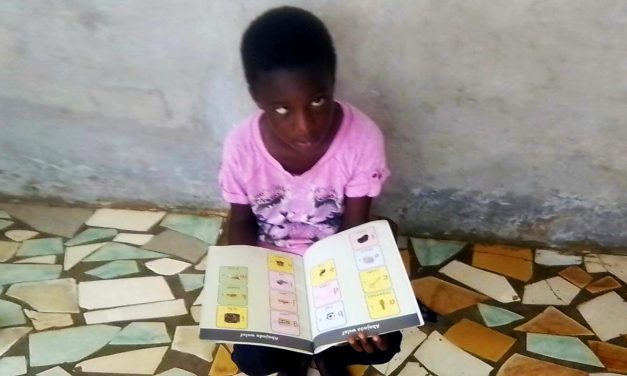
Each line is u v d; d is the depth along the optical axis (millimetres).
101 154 1772
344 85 1518
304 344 1118
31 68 1635
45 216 1853
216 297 1140
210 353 1457
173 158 1751
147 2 1486
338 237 1240
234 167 1284
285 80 1078
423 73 1480
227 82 1580
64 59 1608
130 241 1761
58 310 1561
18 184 1869
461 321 1521
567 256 1701
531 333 1491
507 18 1383
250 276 1188
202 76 1586
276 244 1381
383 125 1573
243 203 1333
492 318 1528
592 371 1403
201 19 1493
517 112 1513
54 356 1451
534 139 1550
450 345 1466
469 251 1717
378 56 1467
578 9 1354
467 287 1611
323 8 1418
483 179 1635
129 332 1507
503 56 1436
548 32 1391
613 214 1644
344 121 1253
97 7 1512
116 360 1442
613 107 1476
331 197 1323
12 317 1541
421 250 1719
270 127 1222
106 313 1554
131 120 1693
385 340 1176
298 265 1244
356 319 1111
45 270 1671
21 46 1599
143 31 1533
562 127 1522
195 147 1718
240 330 1101
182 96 1629
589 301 1568
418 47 1445
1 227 1808
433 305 1562
